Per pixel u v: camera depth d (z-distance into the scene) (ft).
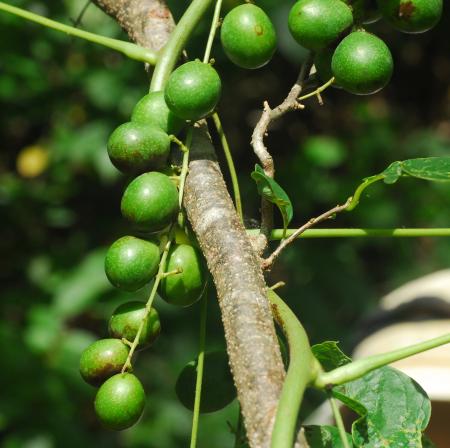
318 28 7.44
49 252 22.75
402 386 6.69
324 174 25.17
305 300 21.97
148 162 7.06
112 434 19.53
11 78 22.86
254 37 7.48
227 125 24.49
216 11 7.59
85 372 6.86
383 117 26.94
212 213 6.42
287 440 4.90
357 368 5.70
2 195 23.02
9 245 22.88
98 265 20.47
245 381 5.32
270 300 6.24
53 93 23.18
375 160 25.88
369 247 24.59
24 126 25.46
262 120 7.32
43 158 24.31
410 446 6.47
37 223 23.29
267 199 7.02
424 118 27.37
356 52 7.20
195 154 7.06
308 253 22.90
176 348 19.98
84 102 23.32
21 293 20.83
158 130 7.12
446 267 24.36
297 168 24.80
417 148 26.25
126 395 6.58
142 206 6.79
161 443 19.53
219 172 6.99
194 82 7.04
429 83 27.30
